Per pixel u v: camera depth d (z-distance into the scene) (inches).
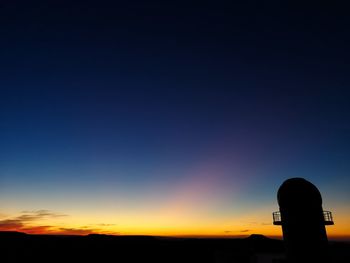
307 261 766.5
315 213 805.9
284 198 850.8
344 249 1099.9
